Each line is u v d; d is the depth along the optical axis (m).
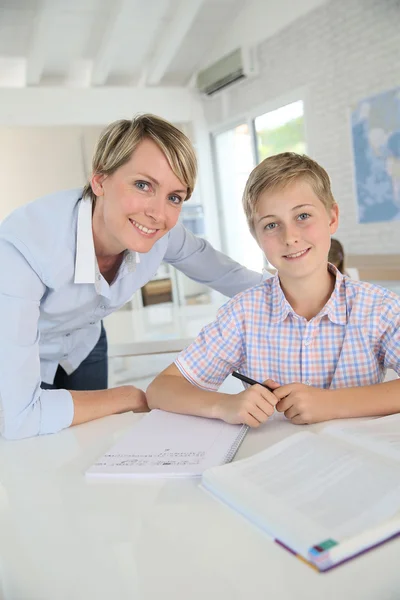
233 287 1.72
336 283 1.07
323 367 1.07
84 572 0.50
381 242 4.41
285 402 0.89
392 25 4.04
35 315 1.03
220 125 6.60
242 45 5.75
